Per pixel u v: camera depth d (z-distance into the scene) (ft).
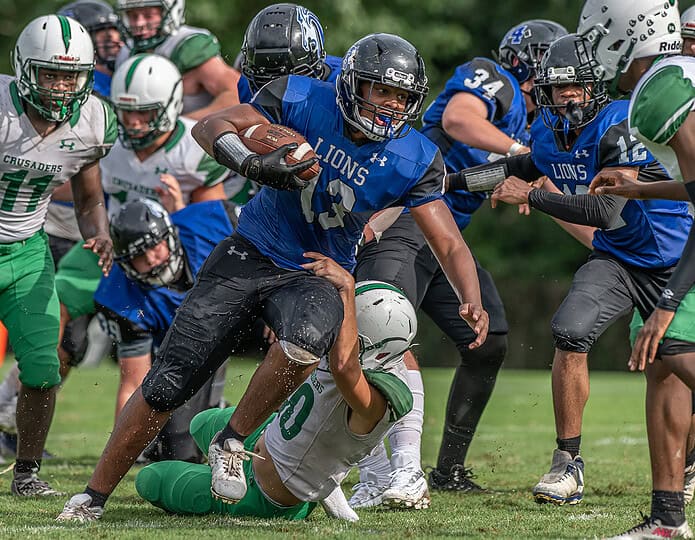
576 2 216.33
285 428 46.06
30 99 54.75
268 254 46.16
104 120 57.82
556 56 54.03
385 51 42.55
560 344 55.01
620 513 51.47
